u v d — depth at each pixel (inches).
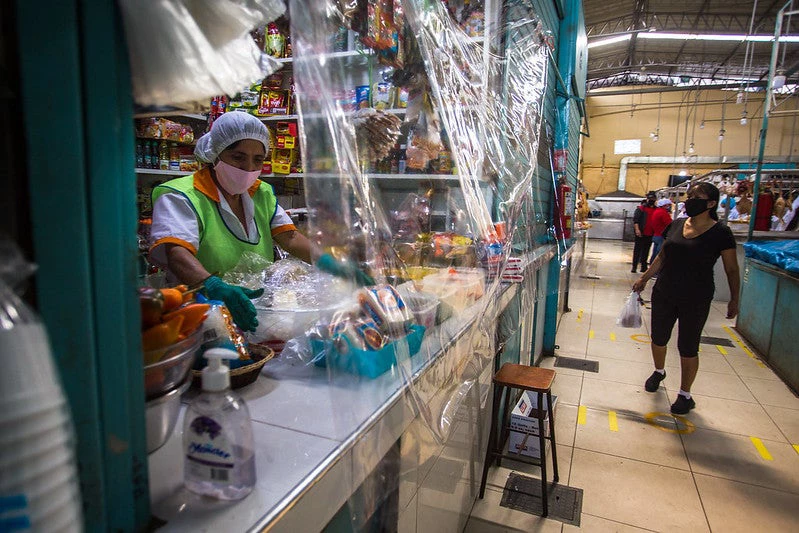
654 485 89.5
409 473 41.2
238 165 55.7
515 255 81.6
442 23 50.1
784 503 84.5
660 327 126.9
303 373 38.7
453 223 51.2
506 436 93.4
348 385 32.9
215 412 22.9
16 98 15.7
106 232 17.9
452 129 46.9
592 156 706.2
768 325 159.9
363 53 36.7
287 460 26.0
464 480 67.5
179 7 18.0
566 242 170.7
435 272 48.0
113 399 18.7
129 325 19.3
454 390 46.8
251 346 39.9
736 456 100.0
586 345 177.5
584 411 121.3
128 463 19.5
